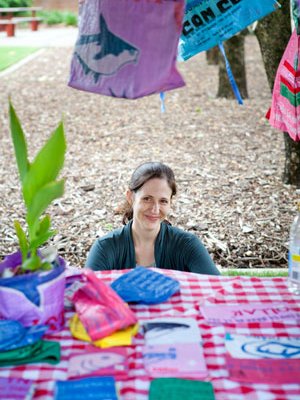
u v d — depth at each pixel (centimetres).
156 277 214
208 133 734
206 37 233
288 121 290
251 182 553
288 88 284
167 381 158
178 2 181
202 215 484
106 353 171
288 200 506
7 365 165
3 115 848
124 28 184
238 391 154
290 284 212
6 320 177
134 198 261
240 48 907
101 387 155
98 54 188
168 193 258
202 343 176
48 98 966
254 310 195
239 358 167
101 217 489
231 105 884
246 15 228
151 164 264
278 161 612
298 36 273
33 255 187
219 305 198
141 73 187
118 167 612
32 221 182
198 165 610
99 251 266
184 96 959
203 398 151
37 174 174
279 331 182
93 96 975
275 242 432
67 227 470
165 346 174
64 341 178
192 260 268
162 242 267
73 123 803
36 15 2372
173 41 184
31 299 175
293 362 166
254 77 1129
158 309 197
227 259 411
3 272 186
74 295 195
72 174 592
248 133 727
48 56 1436
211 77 1130
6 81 1115
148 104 909
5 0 2308
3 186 564
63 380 159
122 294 201
